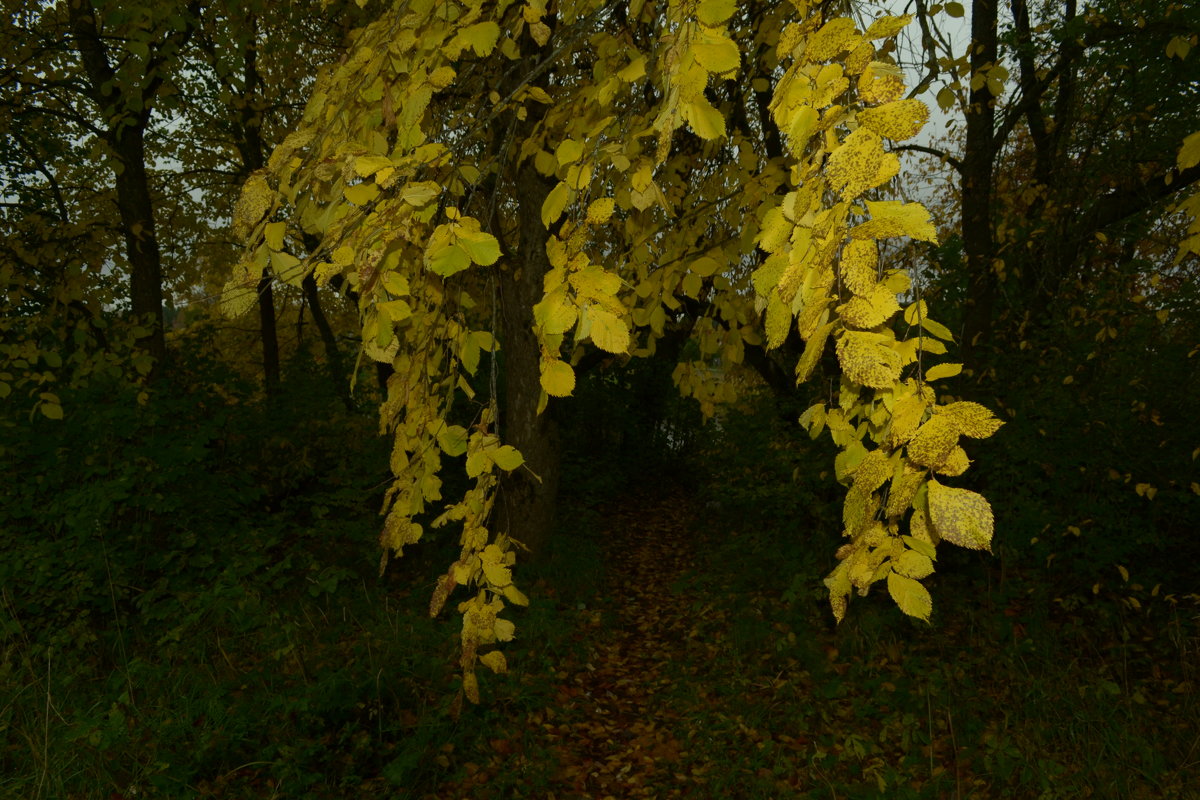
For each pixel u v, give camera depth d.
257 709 3.39
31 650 3.33
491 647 4.47
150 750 3.03
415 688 3.88
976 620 4.45
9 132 6.51
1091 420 4.25
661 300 2.27
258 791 3.01
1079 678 3.73
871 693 4.07
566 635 5.04
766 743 3.71
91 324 5.82
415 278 1.62
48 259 6.14
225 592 3.91
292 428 6.41
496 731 3.81
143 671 3.43
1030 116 5.32
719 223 2.59
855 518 0.85
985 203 4.67
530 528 5.89
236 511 4.82
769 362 5.80
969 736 3.51
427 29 1.42
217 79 7.33
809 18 0.85
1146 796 2.91
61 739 2.89
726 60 0.82
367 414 6.39
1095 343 4.40
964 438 4.55
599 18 1.34
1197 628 3.97
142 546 4.23
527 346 5.57
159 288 5.69
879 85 0.73
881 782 3.12
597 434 11.04
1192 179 4.03
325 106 1.50
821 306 0.74
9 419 4.01
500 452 1.49
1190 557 4.68
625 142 1.36
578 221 1.31
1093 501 4.28
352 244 1.26
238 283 1.26
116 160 5.22
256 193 1.31
